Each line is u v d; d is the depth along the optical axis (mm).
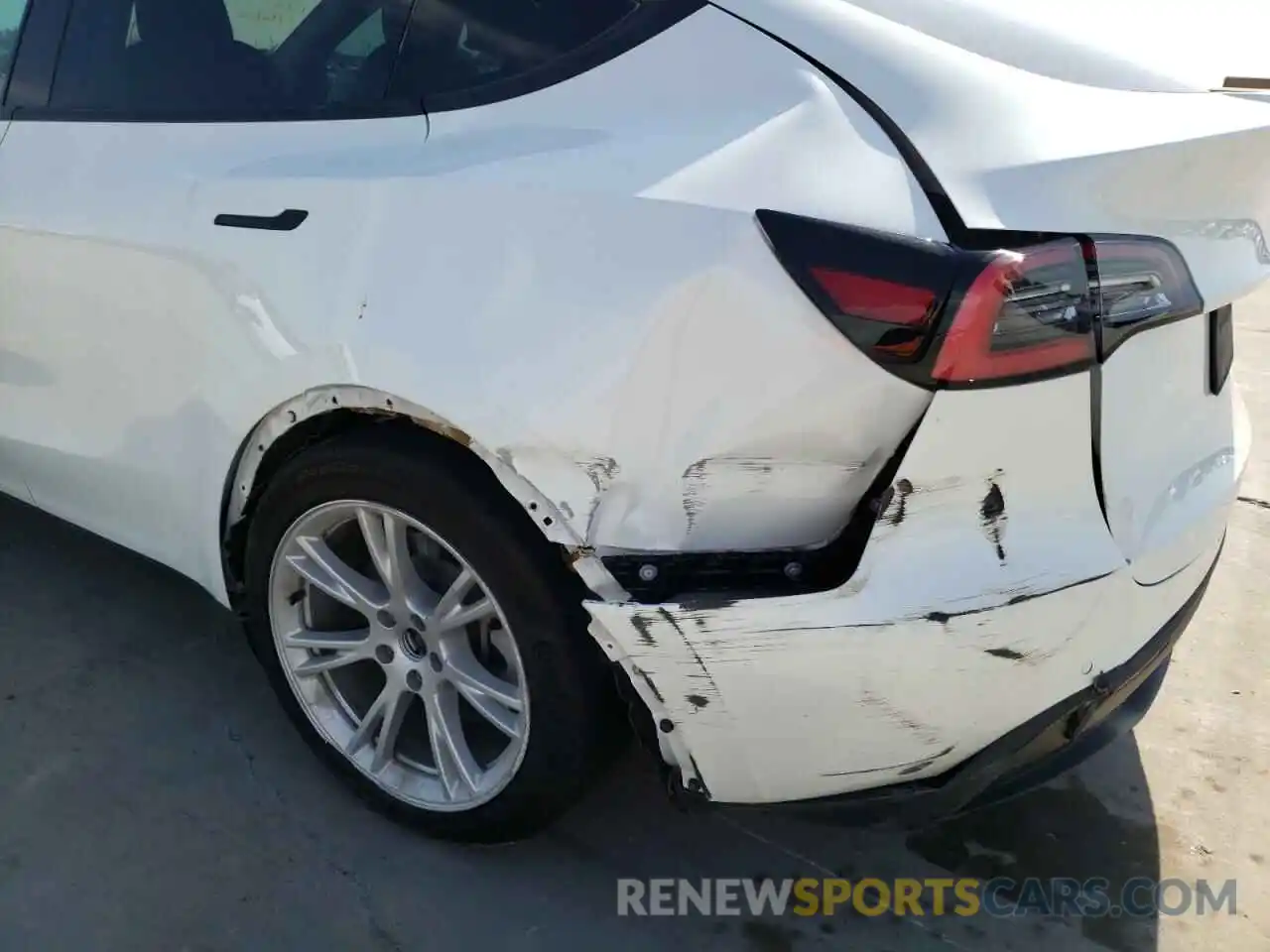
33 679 2697
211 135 2135
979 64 1725
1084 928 2088
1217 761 2504
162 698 2643
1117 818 2346
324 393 1908
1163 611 1794
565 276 1658
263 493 2172
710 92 1719
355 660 2232
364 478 1932
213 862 2186
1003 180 1548
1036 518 1586
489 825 2100
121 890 2117
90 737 2512
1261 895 2156
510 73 1876
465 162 1800
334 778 2389
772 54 1711
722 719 1688
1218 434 1983
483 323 1713
